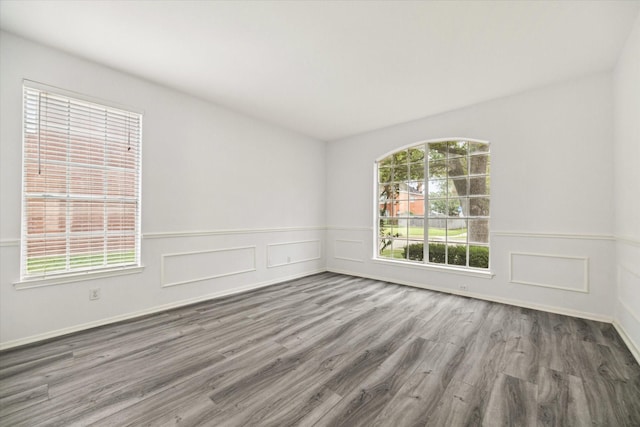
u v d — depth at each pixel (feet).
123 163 9.67
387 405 5.27
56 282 8.21
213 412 5.07
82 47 8.12
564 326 8.96
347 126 15.11
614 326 8.86
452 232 13.23
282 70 9.43
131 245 9.84
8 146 7.54
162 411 5.09
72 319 8.50
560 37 7.55
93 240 9.01
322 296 12.35
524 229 10.87
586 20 6.86
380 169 15.99
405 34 7.50
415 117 13.70
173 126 10.84
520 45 7.93
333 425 4.76
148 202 10.16
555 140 10.23
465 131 12.41
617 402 5.33
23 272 7.80
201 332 8.55
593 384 5.90
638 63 6.89
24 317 7.72
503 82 10.14
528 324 9.15
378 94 11.19
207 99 11.75
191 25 7.17
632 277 7.54
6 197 7.52
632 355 7.11
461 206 12.96
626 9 6.45
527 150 10.82
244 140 13.37
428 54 8.45
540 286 10.51
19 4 6.36
